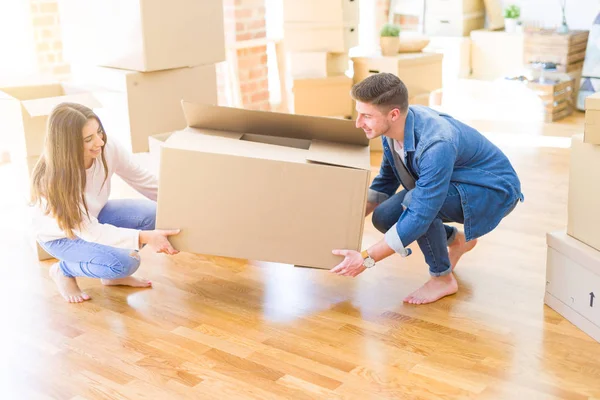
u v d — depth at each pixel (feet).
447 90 20.42
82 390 7.15
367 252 7.91
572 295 8.19
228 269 9.90
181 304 8.91
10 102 9.74
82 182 8.11
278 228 7.89
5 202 12.61
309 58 15.19
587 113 7.55
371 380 7.21
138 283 9.39
